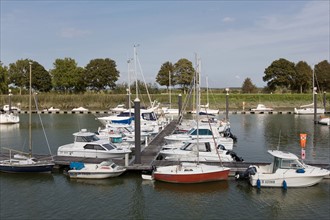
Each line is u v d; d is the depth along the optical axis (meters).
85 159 23.78
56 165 22.88
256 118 61.78
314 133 41.69
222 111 75.19
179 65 100.31
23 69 101.31
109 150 24.59
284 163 19.36
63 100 89.75
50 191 19.28
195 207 17.11
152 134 35.53
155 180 20.72
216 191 19.19
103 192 19.14
